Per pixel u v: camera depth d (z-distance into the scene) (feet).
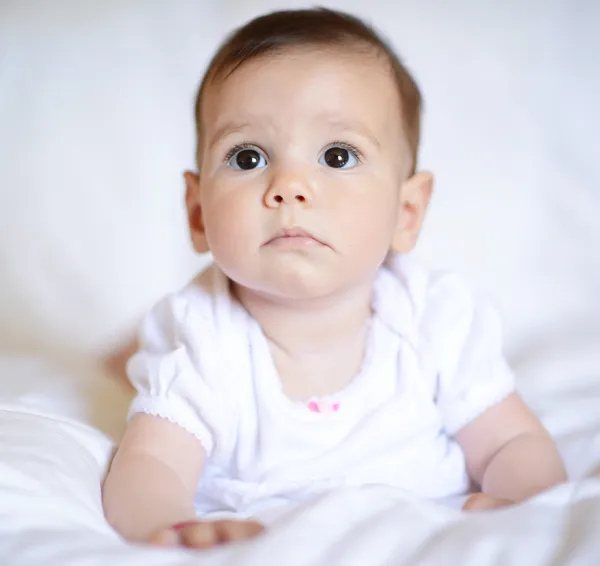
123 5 7.47
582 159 6.89
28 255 6.45
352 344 3.77
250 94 3.52
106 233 6.63
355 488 2.89
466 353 3.82
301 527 2.62
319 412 3.61
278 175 3.42
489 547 2.52
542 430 3.79
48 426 3.44
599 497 2.78
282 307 3.65
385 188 3.63
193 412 3.53
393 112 3.76
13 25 7.43
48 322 5.94
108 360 5.25
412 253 6.57
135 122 7.08
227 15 7.43
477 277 6.39
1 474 2.92
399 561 2.53
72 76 7.26
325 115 3.50
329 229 3.42
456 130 7.06
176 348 3.65
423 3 7.34
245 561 2.47
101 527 2.99
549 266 6.47
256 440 3.59
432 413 3.77
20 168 6.87
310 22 3.75
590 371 4.70
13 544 2.60
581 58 7.14
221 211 3.47
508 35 7.25
